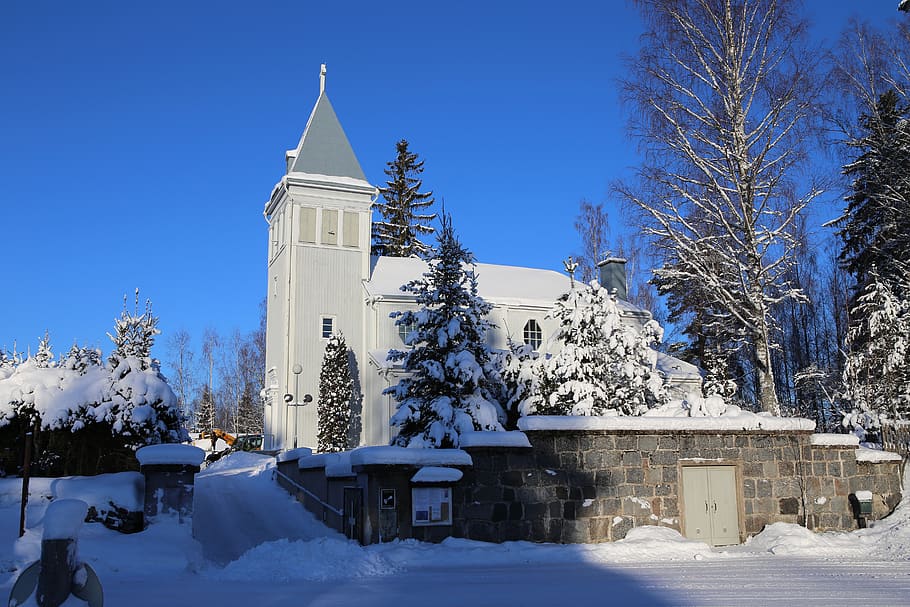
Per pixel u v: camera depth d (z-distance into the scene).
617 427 17.08
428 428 19.98
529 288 41.44
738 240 24.61
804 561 14.12
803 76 24.12
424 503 15.59
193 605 9.45
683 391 38.47
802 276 45.72
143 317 28.66
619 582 11.38
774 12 24.28
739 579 11.55
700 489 17.62
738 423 17.98
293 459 25.61
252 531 20.38
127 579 12.45
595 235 41.75
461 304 21.20
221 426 75.00
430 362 20.53
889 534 16.83
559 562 14.29
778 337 46.66
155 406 19.16
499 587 10.99
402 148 64.19
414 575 12.61
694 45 25.11
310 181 39.94
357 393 38.72
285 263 39.59
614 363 22.25
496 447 16.19
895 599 9.42
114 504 15.08
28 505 14.84
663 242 25.69
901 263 30.08
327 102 42.56
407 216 63.22
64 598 5.43
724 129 25.00
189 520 15.19
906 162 27.34
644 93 25.12
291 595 10.35
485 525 15.92
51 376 18.92
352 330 39.66
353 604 9.49
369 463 15.38
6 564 12.59
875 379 25.98
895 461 19.38
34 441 18.47
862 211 33.62
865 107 27.08
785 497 18.17
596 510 16.73
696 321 43.38
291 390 38.16
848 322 37.41
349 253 40.47
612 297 22.80
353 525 17.02
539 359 22.08
